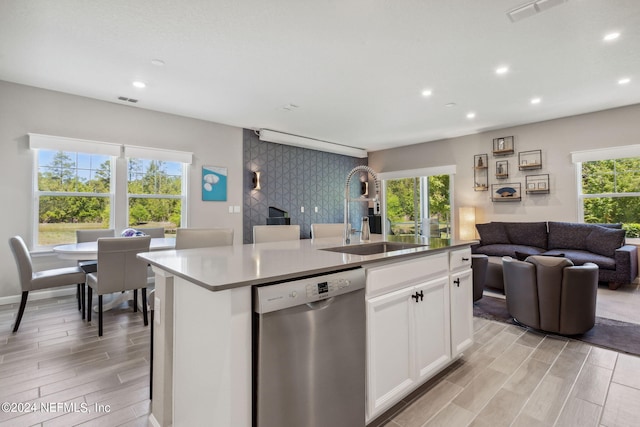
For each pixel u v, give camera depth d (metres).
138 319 3.05
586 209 4.97
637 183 4.56
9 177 3.55
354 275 1.38
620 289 4.11
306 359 1.19
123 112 4.30
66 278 2.94
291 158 6.29
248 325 1.06
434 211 6.79
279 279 1.14
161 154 4.59
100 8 2.28
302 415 1.18
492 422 1.57
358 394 1.39
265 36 2.65
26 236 3.65
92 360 2.20
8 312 3.22
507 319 3.07
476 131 5.88
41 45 2.79
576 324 2.58
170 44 2.77
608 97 4.13
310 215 6.63
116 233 4.25
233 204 5.42
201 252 1.80
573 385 1.90
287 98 4.10
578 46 2.83
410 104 4.35
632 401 1.73
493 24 2.49
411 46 2.82
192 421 1.26
